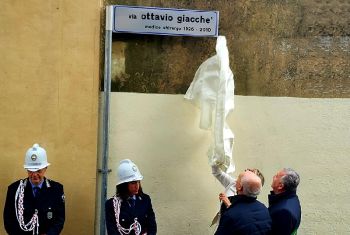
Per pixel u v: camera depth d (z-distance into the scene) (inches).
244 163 234.2
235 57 232.5
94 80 216.7
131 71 224.7
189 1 227.3
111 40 218.1
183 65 227.5
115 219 182.5
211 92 219.3
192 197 230.7
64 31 214.4
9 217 190.9
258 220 168.1
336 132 240.1
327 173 240.1
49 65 214.4
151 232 189.6
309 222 240.1
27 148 215.0
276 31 234.8
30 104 214.4
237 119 233.6
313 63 237.9
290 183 180.5
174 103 227.8
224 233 169.0
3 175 214.5
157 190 228.4
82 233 219.8
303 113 238.1
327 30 238.4
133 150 225.9
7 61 212.1
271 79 235.3
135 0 223.3
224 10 230.1
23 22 212.1
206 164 230.2
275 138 236.4
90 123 217.3
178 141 228.4
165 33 222.8
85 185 218.7
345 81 239.9
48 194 193.9
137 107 225.6
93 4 215.0
